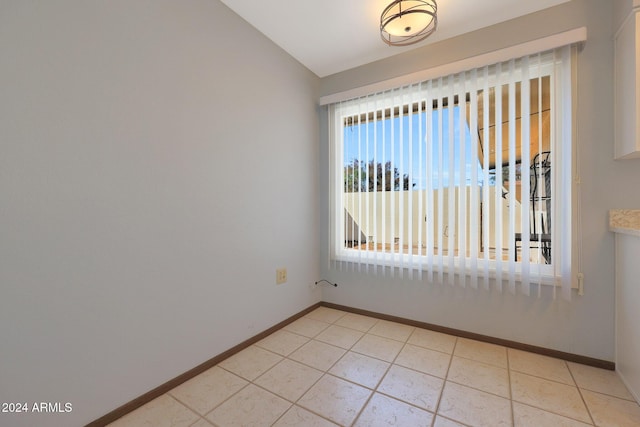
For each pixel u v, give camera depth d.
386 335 2.12
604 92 1.61
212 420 1.28
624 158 1.55
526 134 1.76
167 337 1.50
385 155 2.31
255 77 2.01
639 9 1.37
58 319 1.12
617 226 1.56
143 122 1.38
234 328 1.88
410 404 1.38
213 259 1.74
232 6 1.79
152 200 1.42
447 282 2.12
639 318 1.35
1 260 0.99
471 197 1.95
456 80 2.02
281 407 1.36
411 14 1.62
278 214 2.25
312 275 2.65
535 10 1.77
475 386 1.51
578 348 1.72
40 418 1.08
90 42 1.19
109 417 1.26
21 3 1.01
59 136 1.11
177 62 1.52
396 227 2.29
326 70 2.57
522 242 1.80
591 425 1.24
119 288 1.30
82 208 1.18
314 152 2.66
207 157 1.69
